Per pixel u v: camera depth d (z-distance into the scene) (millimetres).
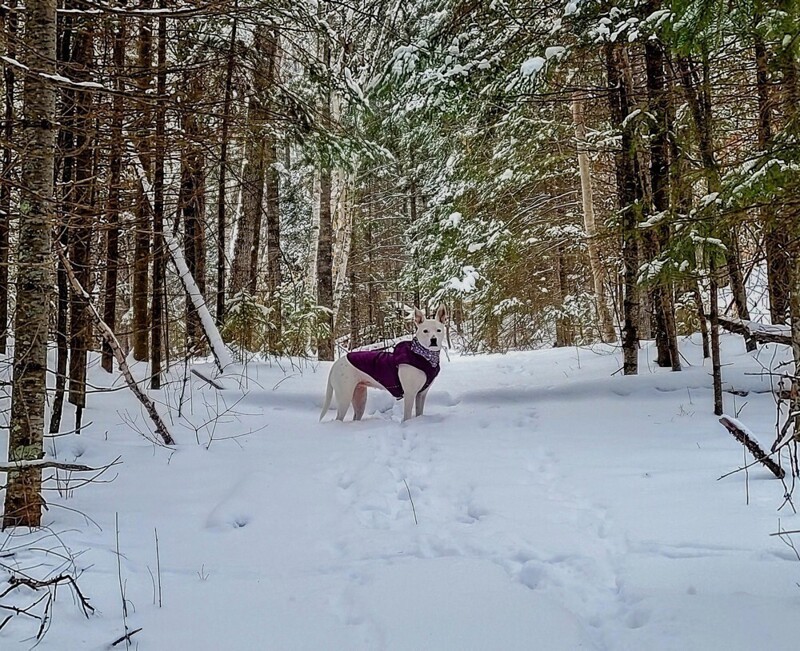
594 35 7484
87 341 6930
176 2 4648
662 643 2291
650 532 3451
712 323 6176
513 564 3209
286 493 4660
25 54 3883
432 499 4484
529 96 8539
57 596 2934
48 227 3971
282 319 12289
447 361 13758
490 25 9016
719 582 2775
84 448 5754
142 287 9938
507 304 14922
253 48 8578
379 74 10531
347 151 9719
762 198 4715
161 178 7586
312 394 8398
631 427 6145
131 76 4527
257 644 2506
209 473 5301
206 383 8969
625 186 8359
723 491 4020
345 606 2820
